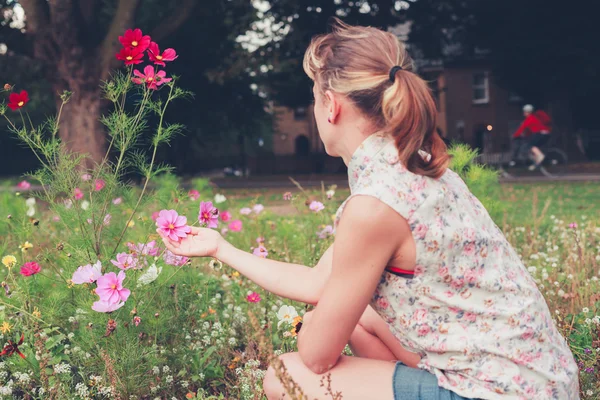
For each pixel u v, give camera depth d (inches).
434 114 66.6
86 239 110.9
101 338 102.7
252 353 113.5
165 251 111.2
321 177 1109.7
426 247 64.9
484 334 66.2
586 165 1023.0
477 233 67.4
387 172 66.3
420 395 68.1
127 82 111.7
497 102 1535.4
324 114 72.7
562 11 1029.2
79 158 116.0
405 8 999.0
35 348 105.1
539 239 235.8
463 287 66.4
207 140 1192.8
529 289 69.6
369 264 65.9
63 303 115.0
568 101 1203.2
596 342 107.3
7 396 96.7
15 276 125.2
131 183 126.9
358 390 70.5
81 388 95.9
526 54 1086.4
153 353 104.3
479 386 65.6
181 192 129.6
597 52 1060.5
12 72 703.7
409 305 67.4
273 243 207.3
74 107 553.6
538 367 66.2
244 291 147.7
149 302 106.8
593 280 154.7
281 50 880.3
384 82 68.1
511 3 1023.0
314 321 69.6
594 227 250.2
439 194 66.1
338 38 71.9
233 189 759.1
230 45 961.5
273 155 1496.1
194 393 104.0
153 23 858.8
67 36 544.7
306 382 72.2
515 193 514.9
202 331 121.6
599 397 95.1
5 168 1525.6
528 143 792.9
